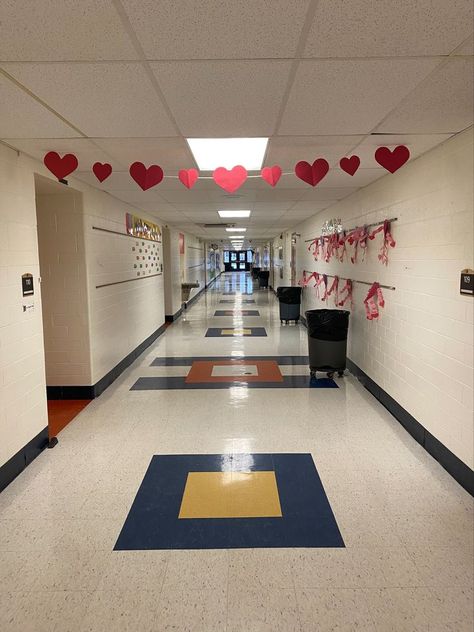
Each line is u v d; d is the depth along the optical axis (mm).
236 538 2199
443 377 2902
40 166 3316
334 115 2334
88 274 4340
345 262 5621
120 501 2561
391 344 3904
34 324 3170
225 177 2955
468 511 2422
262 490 2662
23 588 1889
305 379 5105
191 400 4406
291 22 1425
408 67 1770
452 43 1576
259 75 1831
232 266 43344
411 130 2607
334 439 3404
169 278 9891
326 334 5027
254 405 4230
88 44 1558
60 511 2465
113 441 3422
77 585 1901
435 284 3004
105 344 4852
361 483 2729
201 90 1982
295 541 2172
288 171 3752
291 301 9219
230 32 1485
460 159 2654
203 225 9938
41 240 4270
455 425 2748
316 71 1797
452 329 2773
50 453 3217
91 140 2762
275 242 16812
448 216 2812
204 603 1791
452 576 1929
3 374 2744
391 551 2094
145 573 1967
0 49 1590
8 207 2852
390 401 3963
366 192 4590
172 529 2283
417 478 2785
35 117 2322
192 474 2873
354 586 1872
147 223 7152
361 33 1501
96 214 4594
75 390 4430
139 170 2814
